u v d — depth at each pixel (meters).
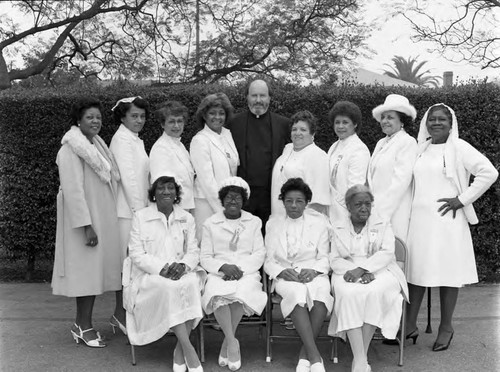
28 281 7.36
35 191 7.17
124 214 5.05
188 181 5.10
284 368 4.41
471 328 5.31
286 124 5.48
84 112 4.82
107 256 4.94
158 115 5.18
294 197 4.67
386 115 4.96
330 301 4.40
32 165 7.12
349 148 5.02
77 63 12.09
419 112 6.89
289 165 5.04
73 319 5.65
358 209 4.53
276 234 4.78
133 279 4.62
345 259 4.63
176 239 4.74
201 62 11.98
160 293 4.34
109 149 5.14
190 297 4.37
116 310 5.20
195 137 5.18
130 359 4.61
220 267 4.61
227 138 5.28
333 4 11.20
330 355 4.71
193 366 4.24
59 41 10.47
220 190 4.79
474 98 6.81
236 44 11.71
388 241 4.57
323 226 4.78
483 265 7.12
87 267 4.78
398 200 4.80
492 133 6.86
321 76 11.74
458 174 4.75
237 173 5.40
